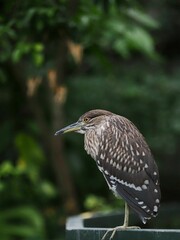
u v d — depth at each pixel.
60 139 14.94
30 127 16.08
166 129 18.14
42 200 15.48
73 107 17.67
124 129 8.80
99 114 9.14
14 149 16.92
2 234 13.82
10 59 13.63
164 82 18.44
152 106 18.19
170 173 19.41
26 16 11.16
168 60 20.42
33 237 14.07
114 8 12.79
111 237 7.70
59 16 11.26
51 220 15.53
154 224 10.57
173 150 18.31
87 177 17.62
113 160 8.68
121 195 8.59
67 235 7.96
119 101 18.00
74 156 17.09
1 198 14.62
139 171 8.52
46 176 16.95
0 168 13.11
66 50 12.77
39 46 11.14
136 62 19.59
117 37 13.73
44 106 16.30
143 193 8.44
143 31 14.05
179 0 19.84
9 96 16.34
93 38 12.37
